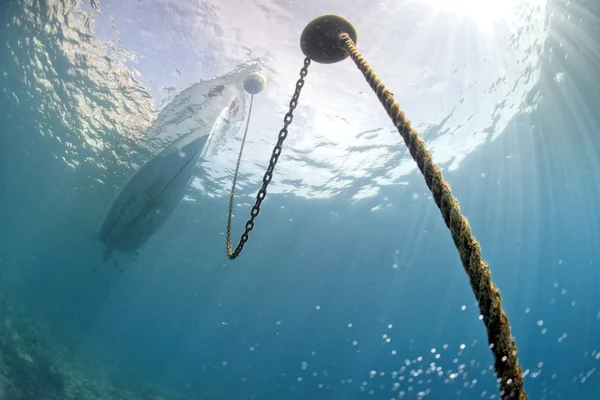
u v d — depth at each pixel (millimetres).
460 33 10539
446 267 34531
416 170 18906
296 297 44031
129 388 21859
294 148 16141
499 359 1026
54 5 11328
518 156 18344
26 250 47594
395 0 9430
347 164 17766
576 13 10320
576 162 19047
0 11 12492
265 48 10938
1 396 10836
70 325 43469
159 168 14266
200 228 26203
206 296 47344
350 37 2738
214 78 12172
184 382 45000
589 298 48875
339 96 12664
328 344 66500
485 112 14234
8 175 27594
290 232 27047
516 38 11094
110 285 49406
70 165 21469
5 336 14938
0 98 18062
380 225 26031
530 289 46406
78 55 13016
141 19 10773
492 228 28172
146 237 16531
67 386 14391
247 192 21141
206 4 9977
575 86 13047
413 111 13422
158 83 12844
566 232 29469
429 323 52750
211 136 13703
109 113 15445
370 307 46906
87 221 29031
